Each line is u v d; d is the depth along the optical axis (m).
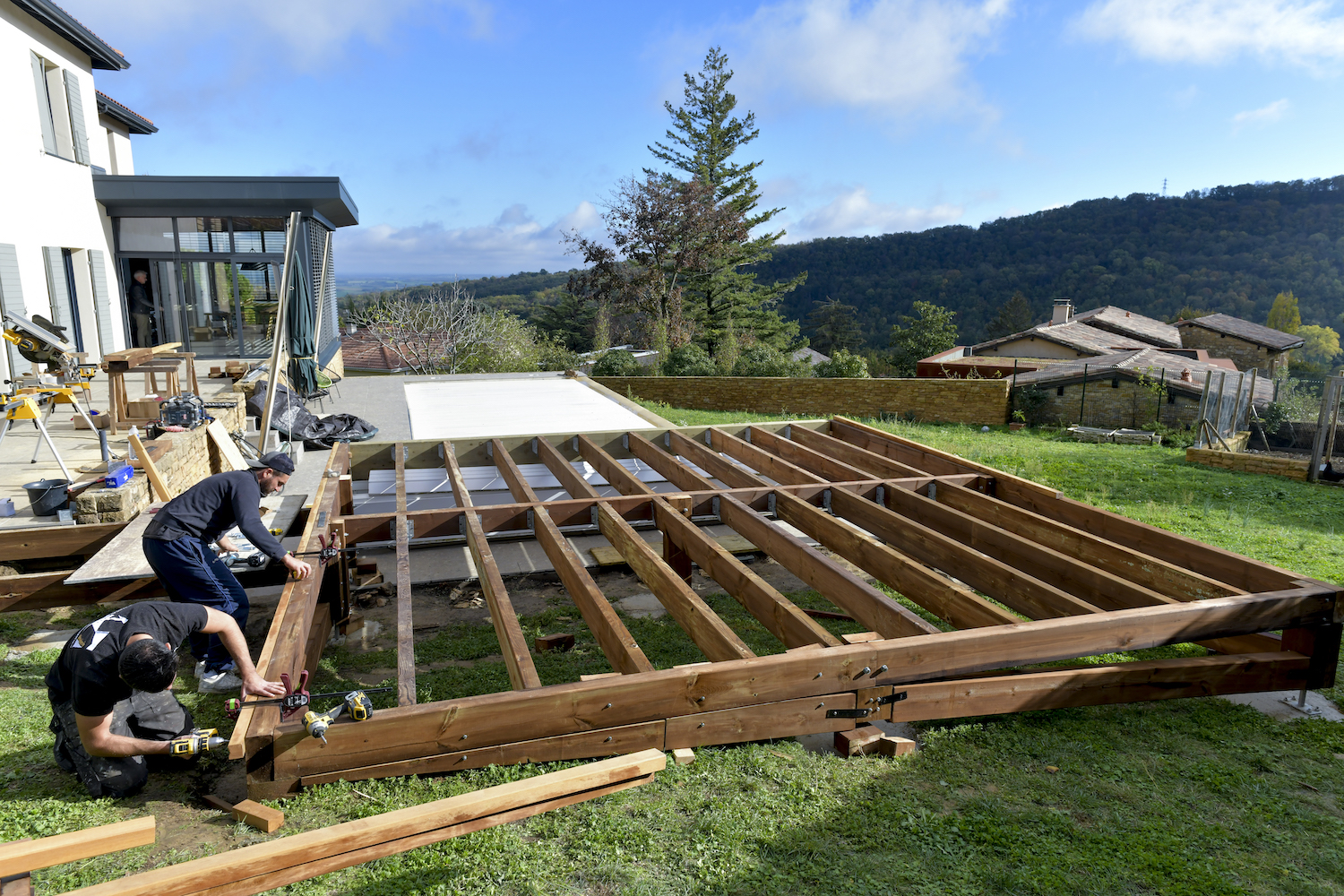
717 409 19.55
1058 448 13.57
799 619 3.75
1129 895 2.52
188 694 3.96
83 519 4.95
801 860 2.62
